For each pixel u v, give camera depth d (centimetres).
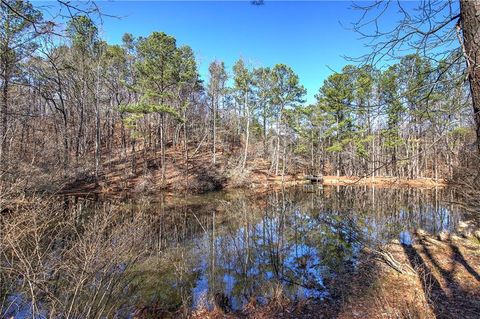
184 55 2730
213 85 3281
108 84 2969
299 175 3678
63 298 390
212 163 3084
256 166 3628
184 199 2058
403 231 1141
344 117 3198
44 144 1116
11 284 377
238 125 4281
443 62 218
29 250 394
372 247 941
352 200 1977
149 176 2486
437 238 1020
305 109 3372
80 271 415
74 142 1905
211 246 962
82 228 567
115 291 538
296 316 557
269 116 3594
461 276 693
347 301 609
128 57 3222
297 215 1482
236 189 2677
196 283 683
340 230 1175
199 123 4153
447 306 558
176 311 566
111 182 2267
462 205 531
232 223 1322
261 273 752
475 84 189
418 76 230
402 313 546
